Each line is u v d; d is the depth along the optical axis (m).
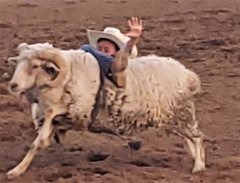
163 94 9.25
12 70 9.07
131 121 9.20
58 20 23.86
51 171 9.17
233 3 27.39
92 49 9.27
